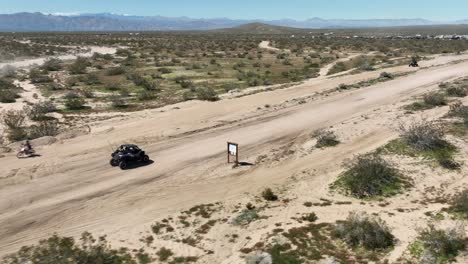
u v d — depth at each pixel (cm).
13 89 5350
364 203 2122
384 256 1634
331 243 1750
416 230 1808
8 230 1975
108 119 4022
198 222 2022
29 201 2262
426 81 5450
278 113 4109
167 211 2147
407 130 3092
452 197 2120
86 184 2486
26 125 3834
